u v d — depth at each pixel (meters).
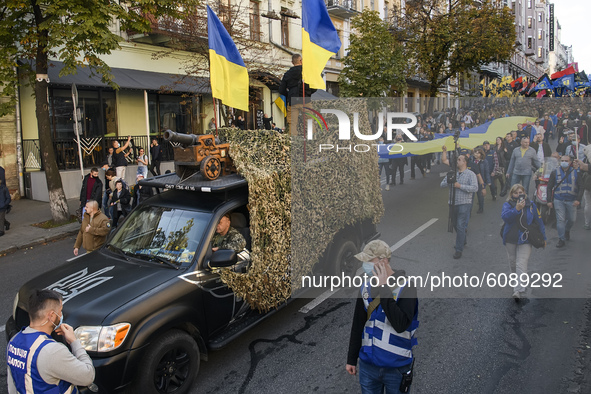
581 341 4.33
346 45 28.08
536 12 80.19
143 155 14.09
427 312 4.96
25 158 14.39
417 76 24.62
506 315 4.73
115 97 16.88
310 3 5.69
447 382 3.97
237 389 4.07
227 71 6.36
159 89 16.42
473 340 4.46
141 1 10.53
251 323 4.57
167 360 3.77
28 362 2.78
